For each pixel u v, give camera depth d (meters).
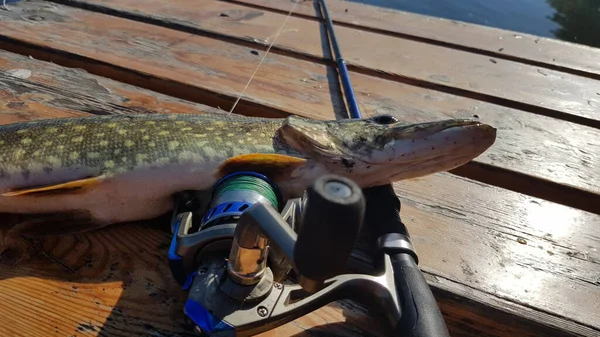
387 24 0.67
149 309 0.22
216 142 0.28
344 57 0.54
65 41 0.50
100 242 0.26
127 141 0.28
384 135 0.28
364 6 0.74
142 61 0.48
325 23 0.65
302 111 0.42
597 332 0.23
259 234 0.16
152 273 0.24
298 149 0.28
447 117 0.43
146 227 0.27
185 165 0.27
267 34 0.58
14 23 0.52
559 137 0.41
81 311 0.22
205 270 0.20
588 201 0.34
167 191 0.27
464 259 0.27
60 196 0.26
